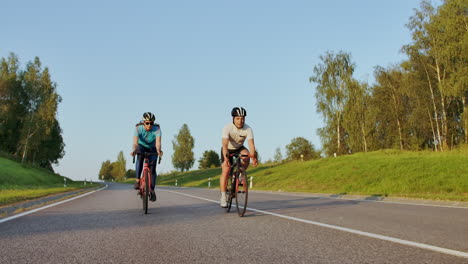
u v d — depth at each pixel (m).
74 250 3.43
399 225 5.04
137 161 7.22
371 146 43.81
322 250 3.35
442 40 33.41
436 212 7.05
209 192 19.31
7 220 5.81
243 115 6.44
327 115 45.09
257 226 4.96
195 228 4.83
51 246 3.62
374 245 3.58
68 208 8.19
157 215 6.51
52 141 68.31
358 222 5.37
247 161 6.45
